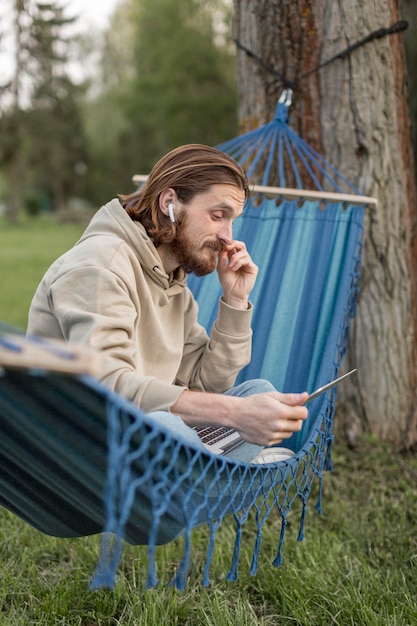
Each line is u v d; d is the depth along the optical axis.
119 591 2.69
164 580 2.86
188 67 27.89
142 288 2.22
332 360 2.89
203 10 28.00
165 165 2.29
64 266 2.11
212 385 2.59
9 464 1.91
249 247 3.33
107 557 1.47
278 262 3.27
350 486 3.79
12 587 2.75
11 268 14.79
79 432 1.55
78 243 2.25
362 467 3.97
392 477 3.91
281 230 3.34
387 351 4.20
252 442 1.96
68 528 2.18
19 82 33.28
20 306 9.62
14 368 1.24
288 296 3.18
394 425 4.21
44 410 1.53
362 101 4.02
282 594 2.72
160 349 2.30
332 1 3.97
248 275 2.56
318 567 2.93
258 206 3.50
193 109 27.89
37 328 2.14
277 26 4.08
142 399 1.91
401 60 4.14
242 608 2.59
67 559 3.07
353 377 4.25
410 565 3.03
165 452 1.60
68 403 1.45
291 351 3.05
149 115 29.80
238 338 2.55
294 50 4.07
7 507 2.16
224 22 27.34
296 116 4.12
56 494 1.98
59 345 1.30
